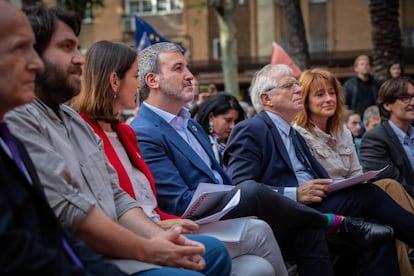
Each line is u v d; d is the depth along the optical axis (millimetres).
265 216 4387
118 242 3148
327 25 26734
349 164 5930
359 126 9133
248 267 3982
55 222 2643
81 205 3096
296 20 15586
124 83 4230
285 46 26125
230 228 4027
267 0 26594
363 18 26312
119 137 4285
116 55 4191
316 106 5770
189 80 5023
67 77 3412
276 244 4246
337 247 5293
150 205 4180
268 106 5531
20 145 2797
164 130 4836
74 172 3260
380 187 5402
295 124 5902
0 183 2457
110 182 3574
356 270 5332
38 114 3252
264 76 5578
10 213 2260
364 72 11938
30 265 2209
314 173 5477
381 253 4953
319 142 5797
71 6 17641
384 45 15188
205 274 3502
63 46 3430
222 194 4203
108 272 2807
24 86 2693
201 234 3943
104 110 4113
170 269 3080
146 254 3203
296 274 5312
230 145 5270
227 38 16125
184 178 4738
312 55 26609
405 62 25719
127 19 28109
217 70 27172
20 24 2684
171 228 3500
